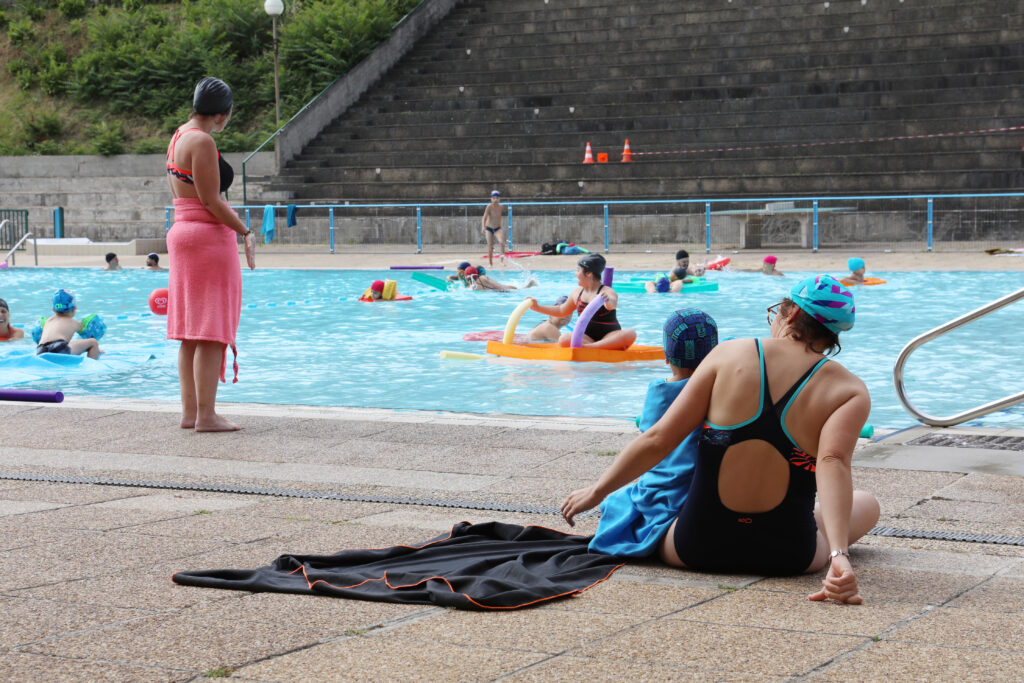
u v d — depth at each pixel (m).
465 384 9.50
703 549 3.62
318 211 30.08
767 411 3.45
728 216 26.34
